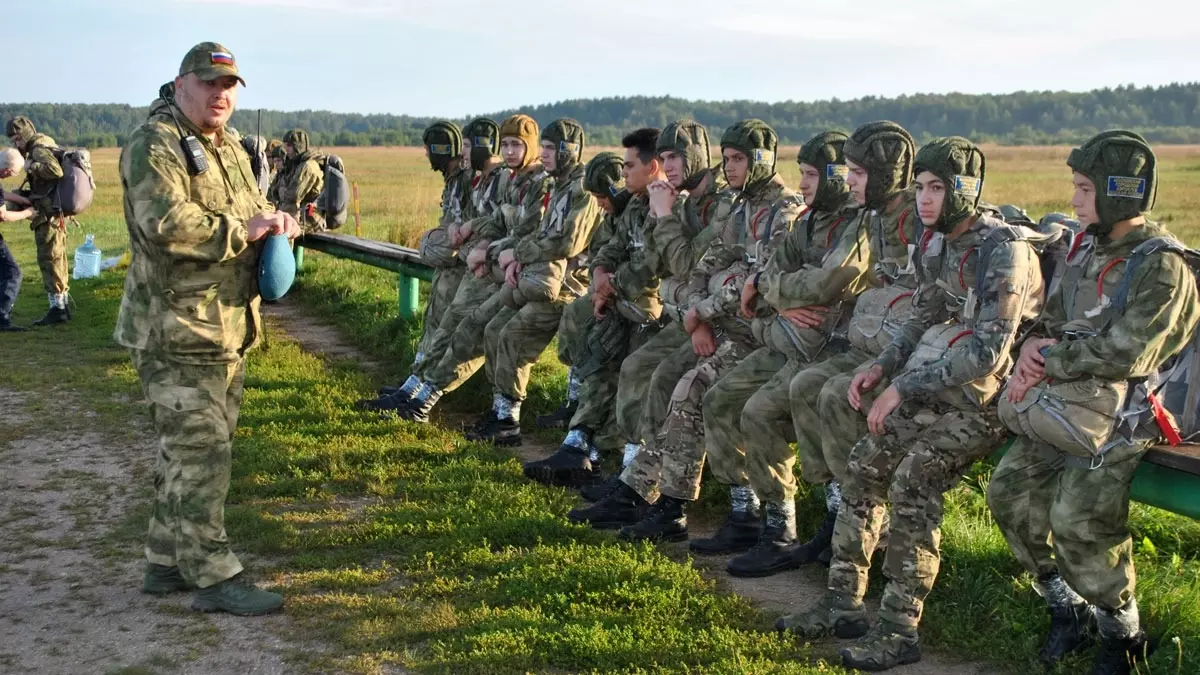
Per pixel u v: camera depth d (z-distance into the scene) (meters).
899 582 4.07
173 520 4.55
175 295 4.45
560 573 4.80
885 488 4.22
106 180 42.06
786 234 5.05
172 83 4.63
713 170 5.68
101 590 4.73
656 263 5.93
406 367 9.05
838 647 4.24
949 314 4.18
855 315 4.52
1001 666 4.09
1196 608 4.16
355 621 4.42
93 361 9.27
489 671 3.99
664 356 5.80
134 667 4.02
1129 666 3.85
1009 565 4.72
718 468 5.16
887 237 4.44
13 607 4.54
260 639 4.28
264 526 5.45
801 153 4.73
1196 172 61.38
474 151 7.75
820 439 4.63
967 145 3.94
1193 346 3.94
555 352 9.16
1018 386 3.77
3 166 10.10
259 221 4.48
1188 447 3.80
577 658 4.07
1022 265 3.83
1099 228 3.62
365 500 5.95
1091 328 3.65
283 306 12.38
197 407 4.52
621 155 6.39
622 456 6.57
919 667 4.10
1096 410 3.62
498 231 7.52
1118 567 3.73
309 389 8.22
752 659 4.08
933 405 4.08
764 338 5.02
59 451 6.80
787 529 5.05
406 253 10.21
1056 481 3.92
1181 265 3.53
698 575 4.86
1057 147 154.62
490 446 6.87
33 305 12.20
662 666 4.02
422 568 4.97
